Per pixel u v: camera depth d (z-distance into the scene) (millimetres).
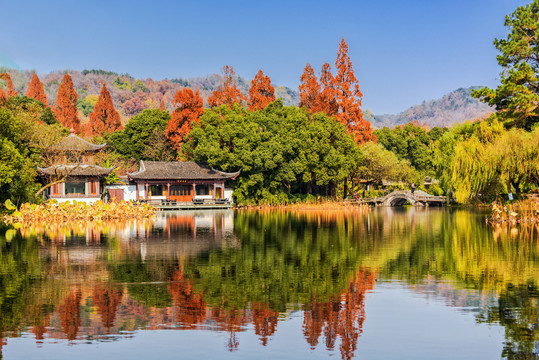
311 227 67500
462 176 76562
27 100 161000
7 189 79812
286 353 21875
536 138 70062
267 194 116375
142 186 116062
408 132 176000
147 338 23375
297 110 124250
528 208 71812
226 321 25594
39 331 24203
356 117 151000
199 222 76000
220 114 125562
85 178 107875
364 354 21734
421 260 40594
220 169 120562
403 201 124562
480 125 85625
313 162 115250
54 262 39969
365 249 46719
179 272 36281
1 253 44375
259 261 40594
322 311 27078
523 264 38500
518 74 86562
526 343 22734
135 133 143250
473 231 60031
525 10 94188
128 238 55125
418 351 22016
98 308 27469
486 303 28234
